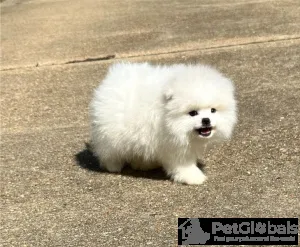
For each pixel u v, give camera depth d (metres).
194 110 1.09
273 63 2.17
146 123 1.14
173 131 1.11
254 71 2.08
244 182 1.17
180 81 1.10
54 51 2.90
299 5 3.47
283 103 1.67
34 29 3.74
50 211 1.14
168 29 3.18
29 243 1.02
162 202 1.12
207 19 3.37
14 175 1.34
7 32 3.70
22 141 1.60
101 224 1.06
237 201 1.09
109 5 4.68
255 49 2.43
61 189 1.23
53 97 2.04
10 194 1.23
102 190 1.20
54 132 1.65
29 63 2.66
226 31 2.91
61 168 1.35
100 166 1.32
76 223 1.07
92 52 2.77
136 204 1.12
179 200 1.12
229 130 1.14
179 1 4.45
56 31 3.57
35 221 1.10
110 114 1.18
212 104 1.09
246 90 1.85
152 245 0.97
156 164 1.26
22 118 1.84
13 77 2.40
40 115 1.86
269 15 3.24
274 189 1.13
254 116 1.57
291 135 1.40
